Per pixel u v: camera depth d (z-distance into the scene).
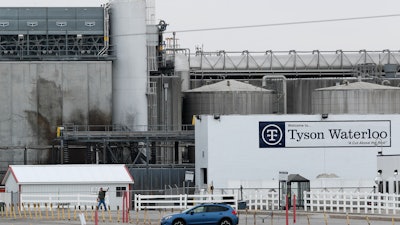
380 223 156.38
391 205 188.50
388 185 197.00
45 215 181.00
